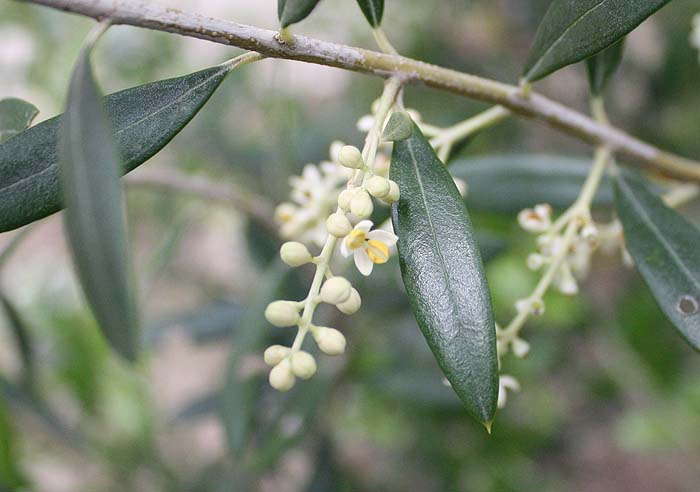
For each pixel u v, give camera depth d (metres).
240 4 0.40
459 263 0.15
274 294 0.24
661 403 0.38
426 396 0.29
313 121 0.36
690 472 0.42
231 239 0.44
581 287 0.38
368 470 0.40
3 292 0.24
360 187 0.14
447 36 0.38
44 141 0.14
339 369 0.28
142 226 0.44
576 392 0.43
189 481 0.34
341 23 0.38
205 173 0.38
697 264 0.17
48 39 0.38
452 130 0.18
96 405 0.33
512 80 0.37
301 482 0.35
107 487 0.36
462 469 0.37
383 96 0.16
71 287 0.35
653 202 0.18
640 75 0.36
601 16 0.16
